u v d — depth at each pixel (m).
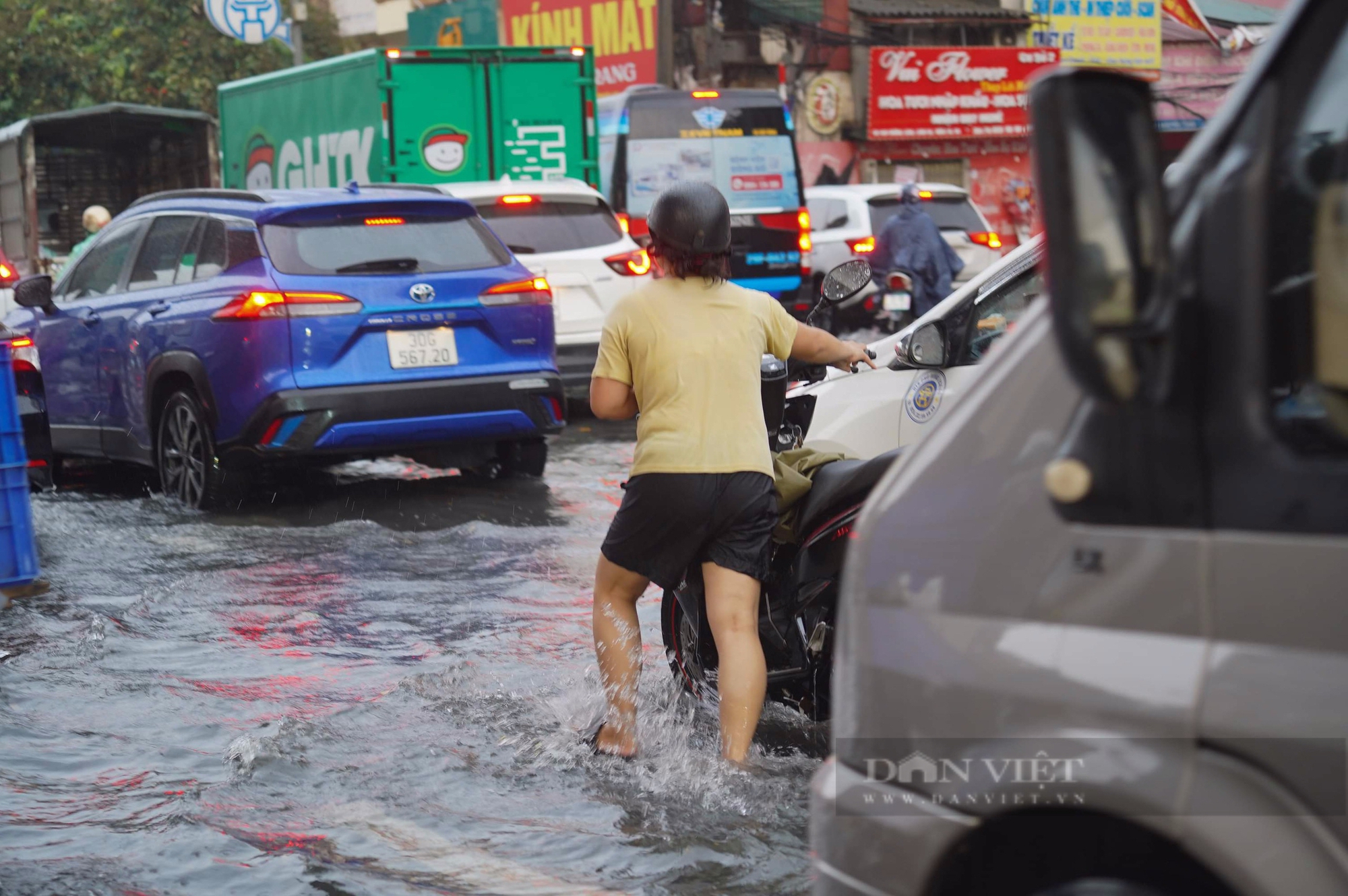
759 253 21.75
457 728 6.26
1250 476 2.67
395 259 11.62
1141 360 2.62
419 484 13.01
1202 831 2.66
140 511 11.77
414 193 12.37
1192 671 2.69
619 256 16.91
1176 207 2.81
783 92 39.53
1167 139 13.39
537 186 17.08
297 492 12.59
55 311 13.34
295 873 4.85
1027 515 2.94
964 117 40.97
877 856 3.11
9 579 8.68
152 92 41.34
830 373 8.30
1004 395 3.05
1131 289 2.49
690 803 5.40
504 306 11.91
